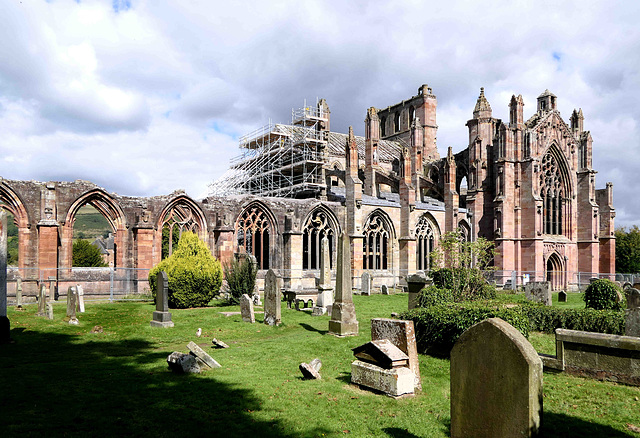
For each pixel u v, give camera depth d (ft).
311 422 33.86
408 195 173.27
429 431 32.53
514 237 186.80
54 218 113.91
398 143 258.98
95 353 58.39
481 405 23.77
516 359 22.24
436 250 128.36
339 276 69.41
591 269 201.16
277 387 42.32
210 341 67.36
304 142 194.90
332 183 207.00
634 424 35.22
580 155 207.00
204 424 32.99
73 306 79.56
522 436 21.88
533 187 184.75
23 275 110.32
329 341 63.72
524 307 71.20
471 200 198.49
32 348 60.29
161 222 131.44
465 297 93.04
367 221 167.43
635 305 70.23
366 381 41.91
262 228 147.95
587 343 46.85
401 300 122.11
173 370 47.88
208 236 135.54
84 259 250.78
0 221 63.36
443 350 56.44
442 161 222.07
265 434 31.55
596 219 203.31
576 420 35.81
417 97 255.91
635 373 44.04
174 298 101.09
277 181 219.20
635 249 274.36
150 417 34.09
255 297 110.11
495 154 198.49
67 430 31.30
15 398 37.65
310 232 157.17
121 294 120.98
